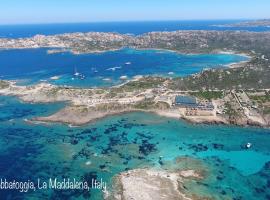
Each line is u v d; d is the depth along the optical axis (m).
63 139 153.62
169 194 107.06
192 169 123.38
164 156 134.12
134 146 143.88
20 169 127.62
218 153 137.00
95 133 159.50
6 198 108.88
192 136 154.12
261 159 132.25
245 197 106.69
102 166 127.38
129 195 106.50
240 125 164.75
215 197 106.31
